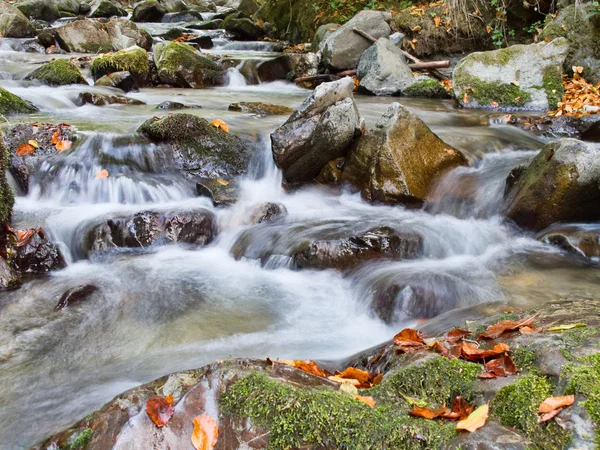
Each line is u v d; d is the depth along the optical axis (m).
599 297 4.06
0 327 3.83
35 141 6.15
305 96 11.01
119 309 4.14
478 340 2.62
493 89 9.83
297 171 6.37
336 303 4.38
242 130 7.29
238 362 2.40
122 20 15.12
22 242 4.66
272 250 5.03
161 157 6.41
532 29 11.89
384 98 10.91
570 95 9.66
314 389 2.16
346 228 5.17
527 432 1.86
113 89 9.98
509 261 4.87
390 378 2.29
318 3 17.03
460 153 6.49
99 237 5.06
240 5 23.20
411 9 13.66
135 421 2.05
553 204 5.20
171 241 5.29
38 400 3.00
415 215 5.74
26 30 16.94
